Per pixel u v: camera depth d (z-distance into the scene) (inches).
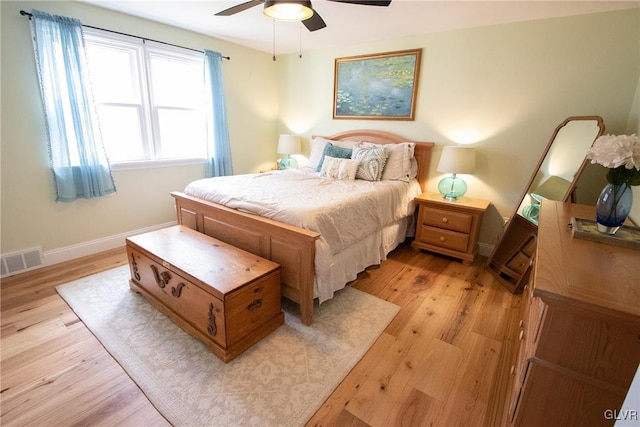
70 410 54.1
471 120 120.3
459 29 116.0
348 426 52.6
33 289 92.0
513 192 117.0
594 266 38.3
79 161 107.2
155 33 122.2
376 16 105.6
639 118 83.2
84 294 90.1
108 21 109.3
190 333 73.4
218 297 62.9
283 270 80.0
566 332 33.5
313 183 112.3
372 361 67.5
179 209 109.2
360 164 125.1
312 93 162.4
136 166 126.0
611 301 30.5
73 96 101.8
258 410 55.0
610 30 92.2
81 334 73.4
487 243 125.6
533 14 98.5
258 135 173.3
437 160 131.0
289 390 59.2
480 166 121.6
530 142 110.6
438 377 63.4
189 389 58.9
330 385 60.5
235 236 90.0
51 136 101.0
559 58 100.7
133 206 128.0
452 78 121.0
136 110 125.6
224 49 146.9
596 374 33.3
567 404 35.8
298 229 73.7
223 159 152.0
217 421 52.8
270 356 67.9
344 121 154.2
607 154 45.8
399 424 53.1
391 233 117.7
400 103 134.3
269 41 144.3
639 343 30.7
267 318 74.2
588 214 64.9
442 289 99.0
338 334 75.6
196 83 144.1
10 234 99.3
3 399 55.6
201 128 150.1
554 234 50.4
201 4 104.0
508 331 78.4
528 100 108.2
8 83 93.0
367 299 91.9
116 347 69.3
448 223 118.7
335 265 85.7
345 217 86.2
